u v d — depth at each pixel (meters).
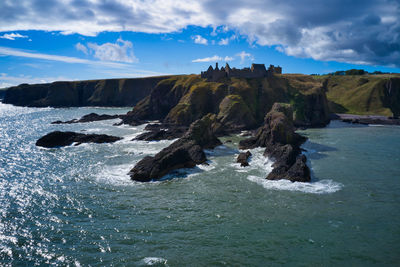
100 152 69.31
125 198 40.03
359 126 117.56
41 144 76.44
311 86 146.25
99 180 47.94
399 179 46.62
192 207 36.72
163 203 38.16
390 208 35.69
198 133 72.38
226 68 154.38
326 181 45.94
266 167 55.53
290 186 43.91
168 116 124.12
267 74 155.38
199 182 46.84
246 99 128.38
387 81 175.25
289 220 32.69
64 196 40.66
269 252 26.44
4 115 171.25
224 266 24.48
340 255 25.89
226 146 77.19
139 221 32.94
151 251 26.88
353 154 64.19
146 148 74.44
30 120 145.12
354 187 43.09
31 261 25.55
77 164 57.94
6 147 74.69
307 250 26.69
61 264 25.11
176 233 30.08
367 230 30.31
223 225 31.72
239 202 38.06
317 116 130.00
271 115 77.44
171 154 52.84
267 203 37.62
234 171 53.12
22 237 29.56
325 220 32.62
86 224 32.28
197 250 26.92
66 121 134.75
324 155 63.44
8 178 48.44
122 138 89.38
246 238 28.89
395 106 168.50
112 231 30.66
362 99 169.75
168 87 156.25
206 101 130.12
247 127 107.00
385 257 25.53
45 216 34.31
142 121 134.00
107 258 25.86
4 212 35.25
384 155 62.97
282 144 68.31
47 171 52.91
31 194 41.28
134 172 50.81
